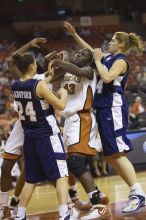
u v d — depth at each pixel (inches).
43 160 176.4
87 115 195.6
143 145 393.1
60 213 173.6
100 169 381.7
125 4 1027.3
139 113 498.6
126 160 195.9
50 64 179.9
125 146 194.5
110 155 195.5
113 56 197.0
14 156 201.6
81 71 189.3
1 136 344.2
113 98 194.4
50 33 882.1
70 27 214.8
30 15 977.5
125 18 1000.2
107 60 197.8
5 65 679.1
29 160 180.4
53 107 179.9
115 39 197.8
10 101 443.5
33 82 174.9
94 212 187.8
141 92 636.7
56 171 175.2
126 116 196.9
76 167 191.5
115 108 194.2
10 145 201.5
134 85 657.6
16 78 190.5
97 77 198.5
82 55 196.1
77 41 215.3
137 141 391.5
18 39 890.7
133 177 194.2
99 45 864.9
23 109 179.0
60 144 177.5
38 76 192.7
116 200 240.8
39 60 203.2
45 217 206.2
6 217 203.8
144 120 467.2
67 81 196.5
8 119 406.6
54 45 830.5
